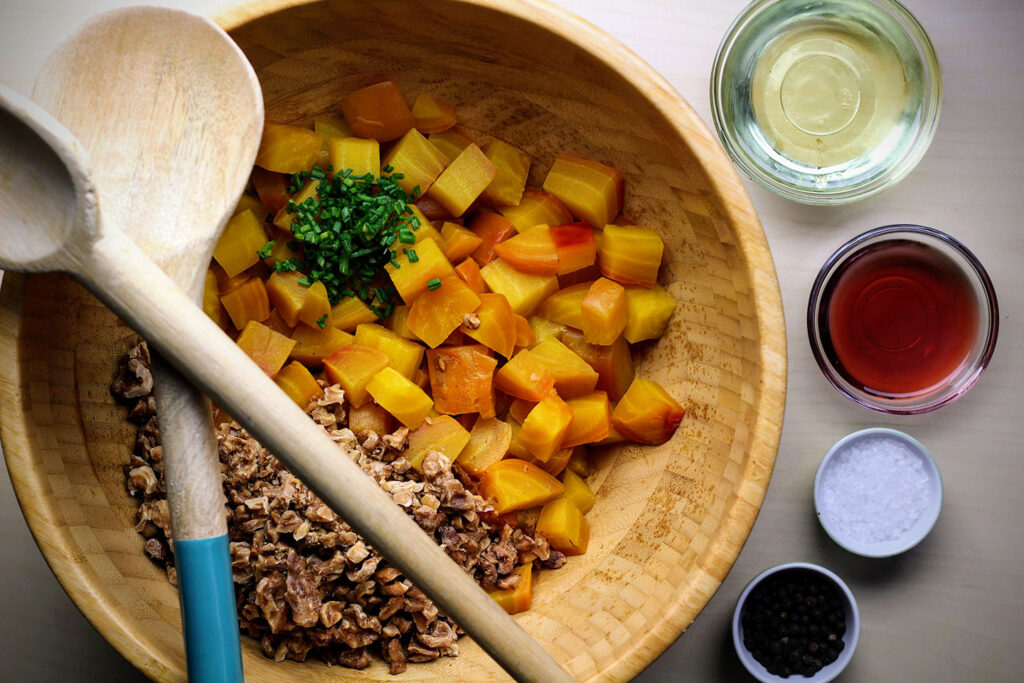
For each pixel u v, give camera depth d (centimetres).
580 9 71
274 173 67
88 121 60
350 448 66
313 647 65
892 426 74
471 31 65
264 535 64
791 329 73
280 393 57
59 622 71
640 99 64
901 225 71
